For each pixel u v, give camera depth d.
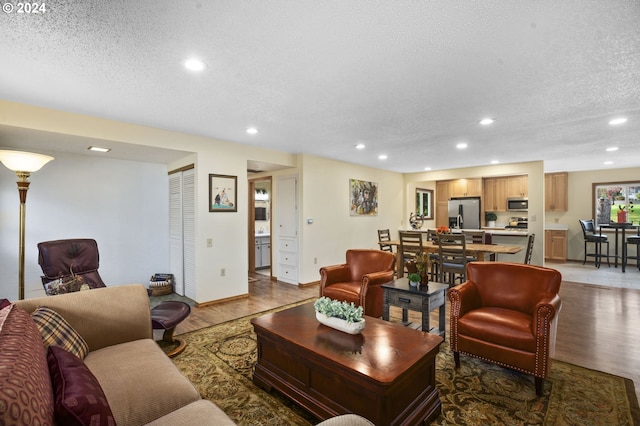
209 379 2.35
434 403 1.90
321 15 1.59
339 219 6.09
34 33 1.73
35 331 1.34
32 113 2.92
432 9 1.54
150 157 4.46
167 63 2.11
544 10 1.55
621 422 1.85
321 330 2.17
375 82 2.43
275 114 3.22
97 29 1.70
